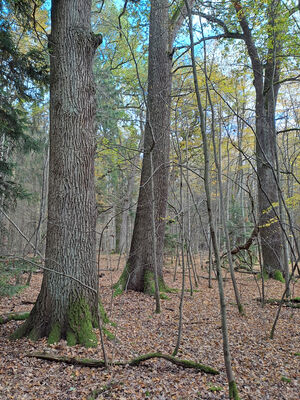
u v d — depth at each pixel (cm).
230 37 1079
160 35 942
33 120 1291
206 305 817
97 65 1358
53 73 531
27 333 492
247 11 926
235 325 639
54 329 477
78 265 498
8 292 619
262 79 1139
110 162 1506
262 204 1162
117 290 892
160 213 929
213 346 519
